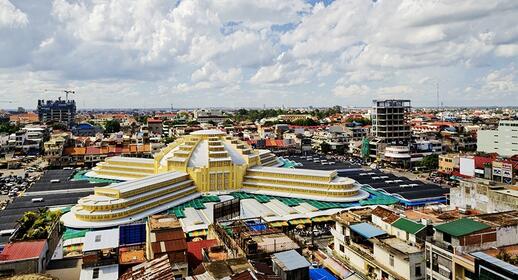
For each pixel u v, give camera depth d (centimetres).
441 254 6059
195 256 7100
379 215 8100
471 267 5484
